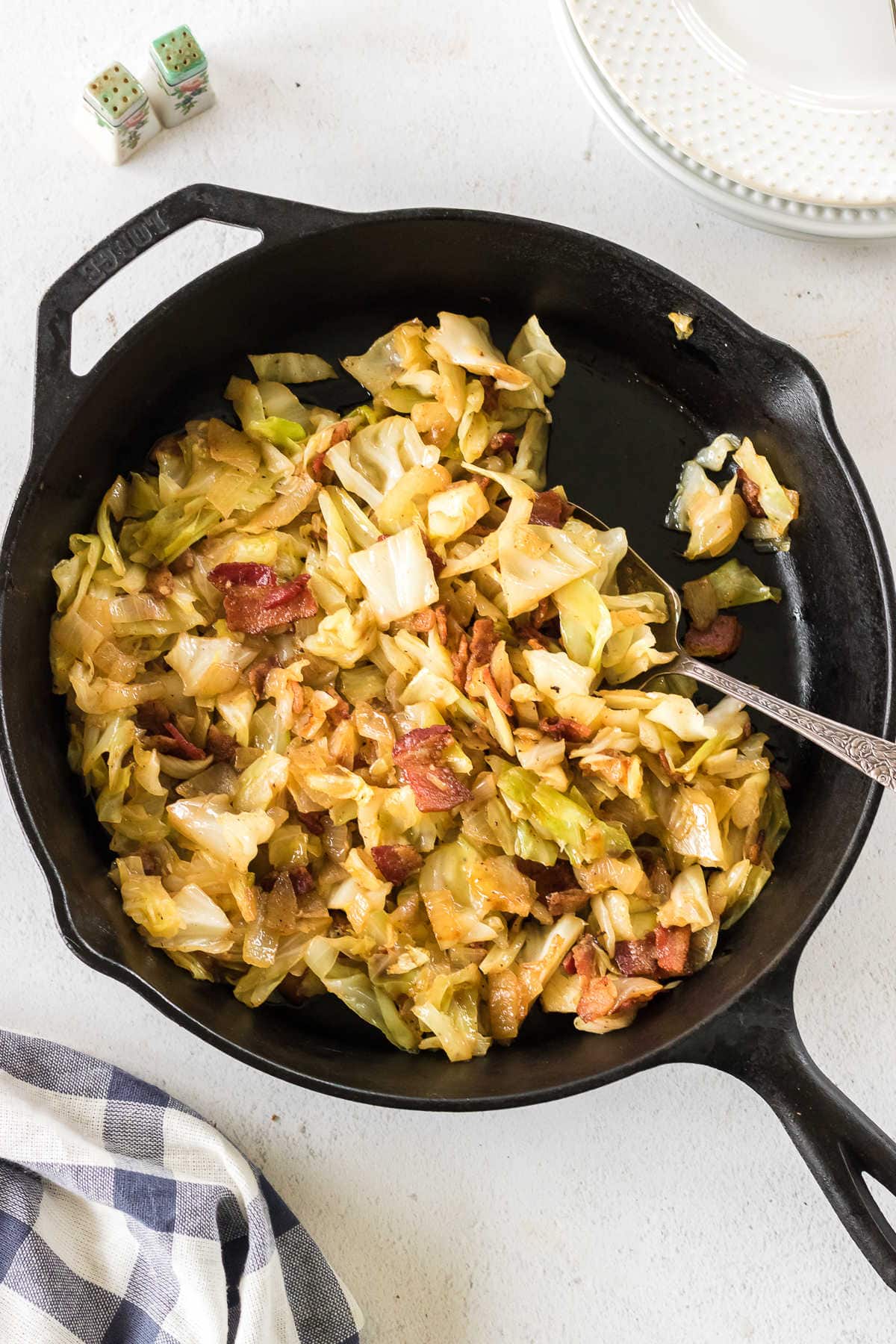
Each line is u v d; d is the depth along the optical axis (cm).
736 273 76
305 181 75
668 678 73
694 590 74
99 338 75
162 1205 70
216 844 68
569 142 76
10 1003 72
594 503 75
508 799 69
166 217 67
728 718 72
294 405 73
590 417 75
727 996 67
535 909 70
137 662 70
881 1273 65
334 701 69
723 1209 73
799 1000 75
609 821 70
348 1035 71
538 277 73
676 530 75
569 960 70
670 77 74
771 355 71
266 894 69
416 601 69
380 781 70
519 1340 73
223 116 75
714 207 75
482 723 70
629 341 75
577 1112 73
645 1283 73
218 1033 65
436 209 69
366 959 69
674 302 71
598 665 70
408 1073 69
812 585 74
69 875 67
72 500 70
